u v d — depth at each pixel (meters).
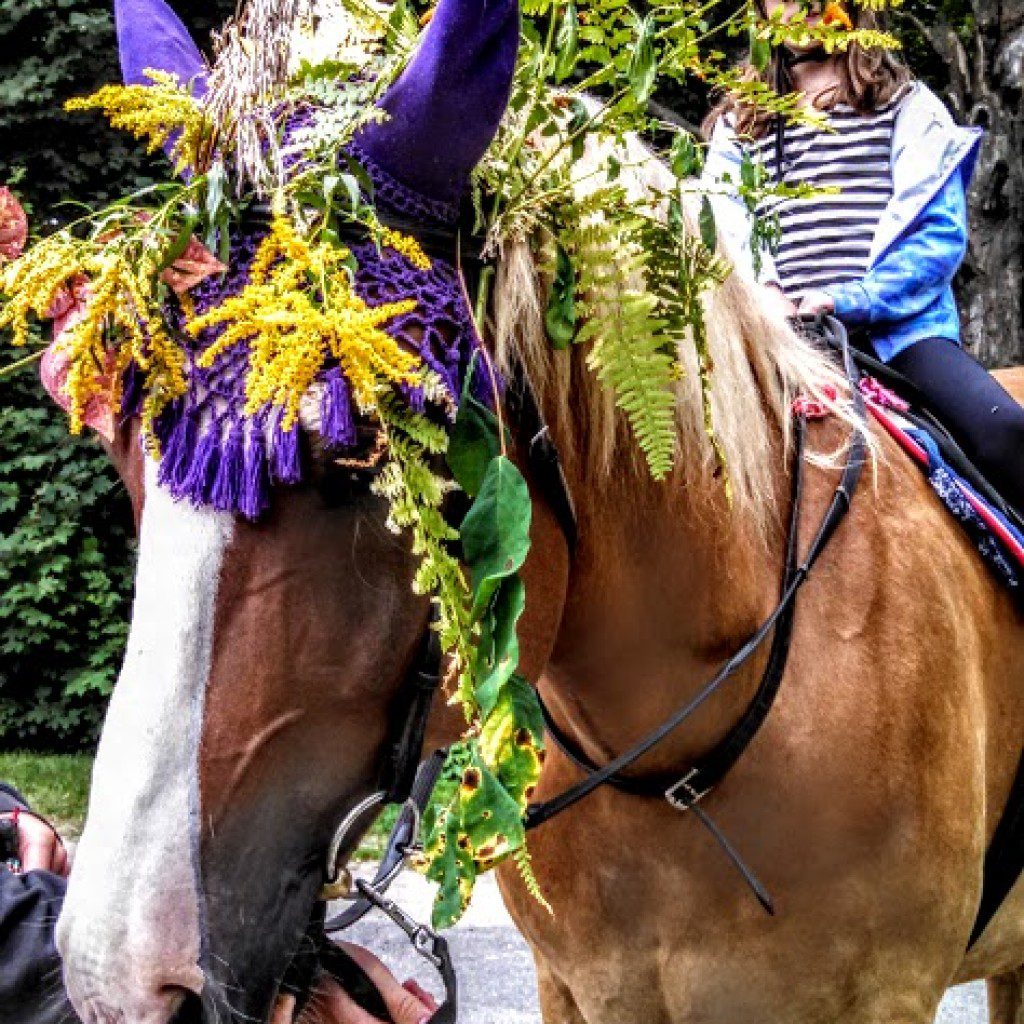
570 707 1.92
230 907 1.36
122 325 1.40
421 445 1.42
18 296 1.42
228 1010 1.35
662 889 1.98
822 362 2.18
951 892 1.99
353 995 1.59
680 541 1.81
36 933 1.78
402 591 1.43
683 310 1.66
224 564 1.37
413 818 1.65
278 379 1.33
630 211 1.63
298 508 1.38
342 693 1.41
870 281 2.45
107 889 1.33
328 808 1.42
